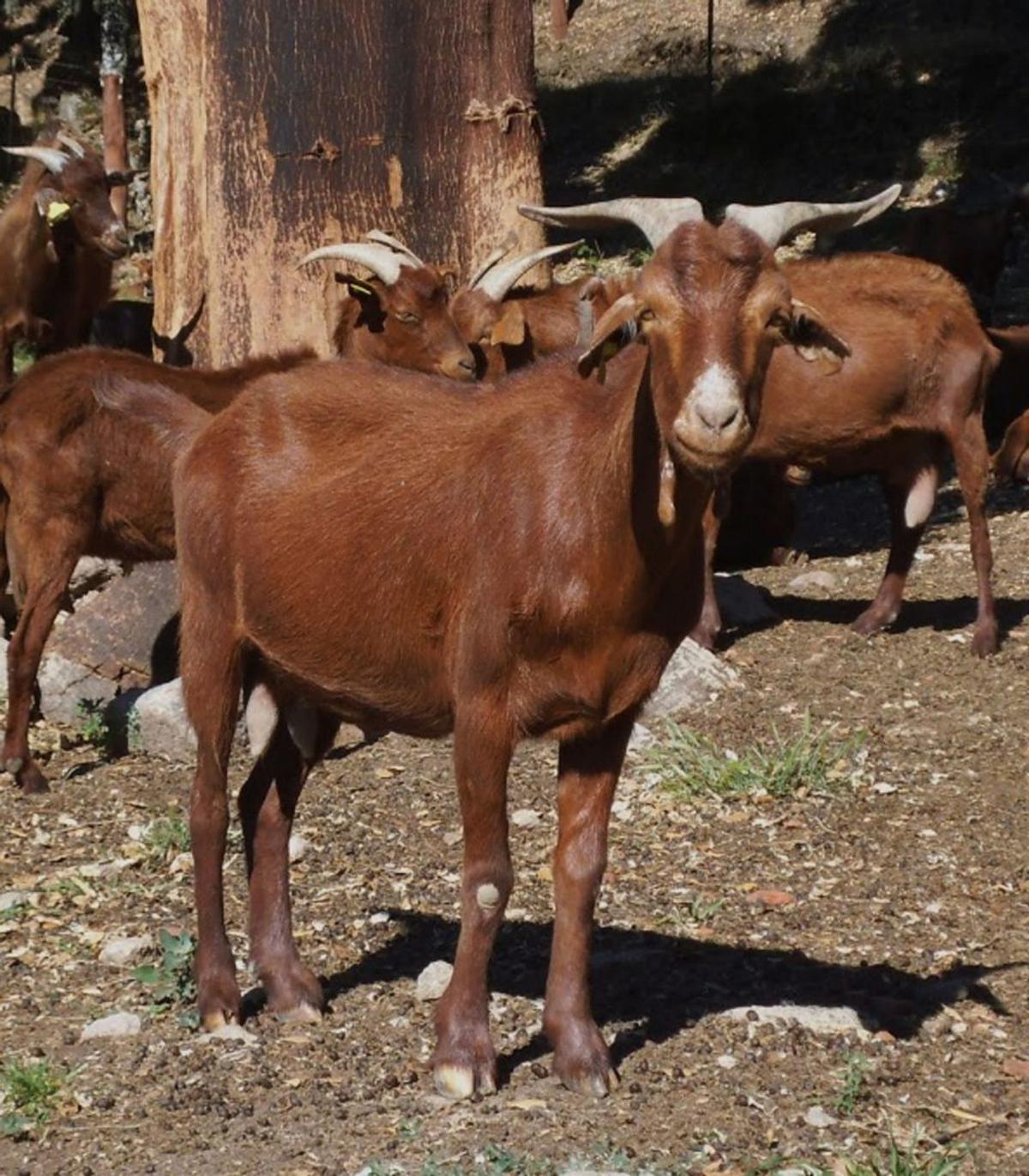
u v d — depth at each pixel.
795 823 6.82
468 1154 4.35
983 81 24.52
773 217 4.22
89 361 8.18
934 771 7.34
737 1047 4.95
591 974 5.54
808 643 9.09
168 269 10.57
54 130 13.16
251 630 5.14
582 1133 4.45
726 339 3.93
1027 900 6.11
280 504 5.02
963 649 8.86
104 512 8.06
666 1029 5.08
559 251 9.25
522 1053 4.98
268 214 9.16
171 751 8.12
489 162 9.43
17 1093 4.88
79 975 5.80
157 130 10.55
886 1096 4.66
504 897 4.66
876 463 9.20
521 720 4.57
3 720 8.70
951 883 6.27
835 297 8.95
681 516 4.32
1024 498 12.20
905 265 9.05
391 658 4.84
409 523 4.72
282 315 9.23
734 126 24.92
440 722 4.90
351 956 5.81
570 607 4.44
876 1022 5.14
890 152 23.75
